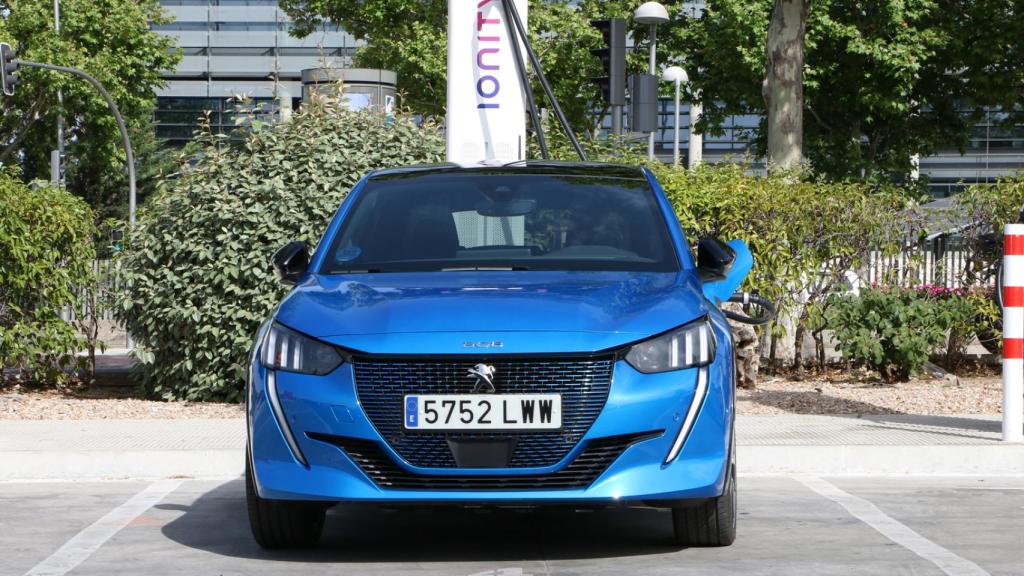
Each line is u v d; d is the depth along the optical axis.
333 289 7.79
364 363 7.01
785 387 17.25
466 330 7.01
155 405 15.36
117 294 15.86
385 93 26.05
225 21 100.94
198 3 100.88
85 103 62.62
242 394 15.52
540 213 8.66
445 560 7.50
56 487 10.64
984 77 42.12
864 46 41.22
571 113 51.56
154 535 8.41
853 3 42.59
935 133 44.41
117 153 64.50
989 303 18.52
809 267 17.73
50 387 17.75
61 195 16.83
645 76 20.44
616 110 20.36
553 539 8.16
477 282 7.72
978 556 7.56
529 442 6.93
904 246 18.38
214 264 15.36
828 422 12.98
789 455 11.25
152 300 15.45
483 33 15.84
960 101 44.72
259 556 7.70
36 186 16.88
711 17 44.47
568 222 8.58
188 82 101.12
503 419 6.90
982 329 19.03
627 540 8.09
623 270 8.13
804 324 18.11
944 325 17.38
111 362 21.20
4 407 15.25
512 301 7.27
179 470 11.21
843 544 7.94
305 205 15.41
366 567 7.31
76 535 8.41
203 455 11.23
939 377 17.91
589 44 50.62
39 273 16.56
